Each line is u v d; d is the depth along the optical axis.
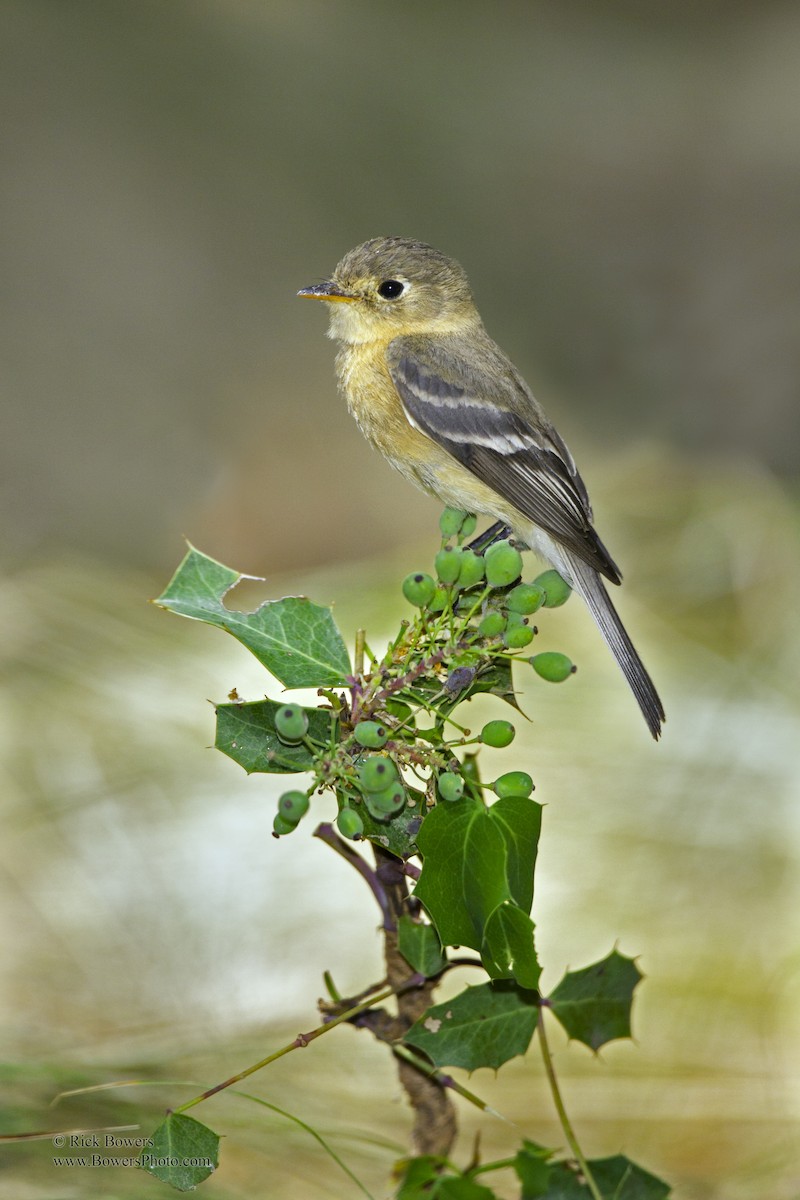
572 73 27.34
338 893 8.62
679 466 12.32
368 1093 6.92
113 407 18.53
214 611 4.88
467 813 4.64
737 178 24.45
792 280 21.12
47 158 22.91
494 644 4.95
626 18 28.50
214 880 8.60
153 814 8.89
